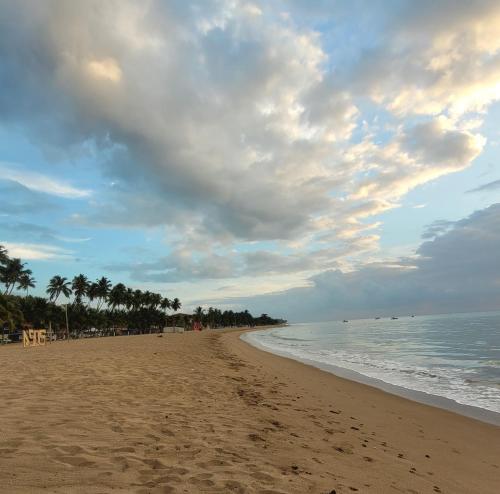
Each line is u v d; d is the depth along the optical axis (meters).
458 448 8.11
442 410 11.83
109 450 5.33
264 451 6.09
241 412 9.01
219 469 5.00
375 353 34.34
